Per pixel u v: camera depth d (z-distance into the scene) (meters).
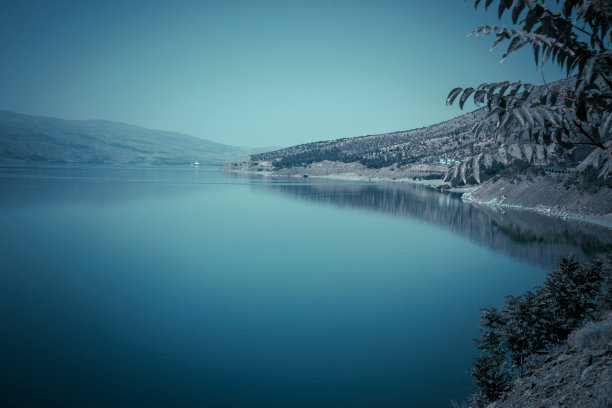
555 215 100.44
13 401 29.02
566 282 26.33
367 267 67.44
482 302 50.00
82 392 30.56
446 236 93.31
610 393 6.74
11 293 52.03
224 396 30.16
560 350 14.12
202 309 48.00
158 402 29.47
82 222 107.44
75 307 47.81
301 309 48.22
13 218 110.38
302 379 32.53
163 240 87.94
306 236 95.06
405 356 35.97
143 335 40.72
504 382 19.81
